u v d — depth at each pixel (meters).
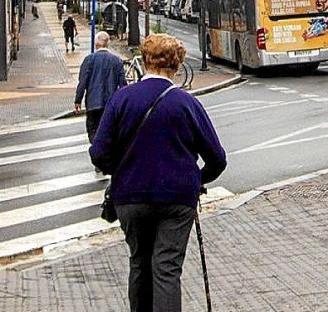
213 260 10.93
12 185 16.89
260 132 22.30
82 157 19.75
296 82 36.06
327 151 19.19
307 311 8.82
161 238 7.23
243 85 36.03
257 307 9.03
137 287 7.54
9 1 45.62
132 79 23.16
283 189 15.07
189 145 7.24
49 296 9.81
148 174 7.12
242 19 39.81
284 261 10.76
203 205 14.35
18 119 26.45
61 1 103.62
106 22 66.25
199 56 52.50
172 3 93.62
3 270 11.20
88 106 16.62
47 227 13.70
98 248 12.11
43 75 40.75
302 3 37.09
